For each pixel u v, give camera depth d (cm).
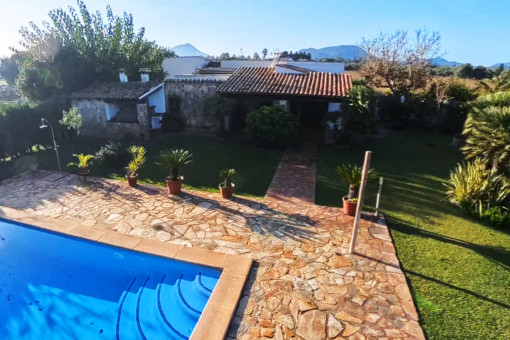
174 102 2075
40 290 675
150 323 595
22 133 1532
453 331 531
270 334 517
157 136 1964
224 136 1909
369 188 1173
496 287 641
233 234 822
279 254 736
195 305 620
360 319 550
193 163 1437
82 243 801
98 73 2297
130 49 2859
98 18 2688
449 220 933
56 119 1744
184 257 714
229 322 532
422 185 1222
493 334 525
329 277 658
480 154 1127
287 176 1290
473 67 4244
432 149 1752
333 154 1627
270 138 1644
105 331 580
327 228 861
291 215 937
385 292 617
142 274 721
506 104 1138
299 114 2134
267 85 1941
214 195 1078
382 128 2298
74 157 1532
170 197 1054
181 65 3475
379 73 2978
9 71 3788
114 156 1355
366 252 750
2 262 756
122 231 830
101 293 668
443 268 698
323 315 558
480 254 757
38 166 1397
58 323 598
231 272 660
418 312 570
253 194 1098
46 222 870
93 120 1959
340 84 1944
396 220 924
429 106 2281
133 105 2041
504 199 956
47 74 2025
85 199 1031
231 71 2967
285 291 616
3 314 616
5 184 1162
